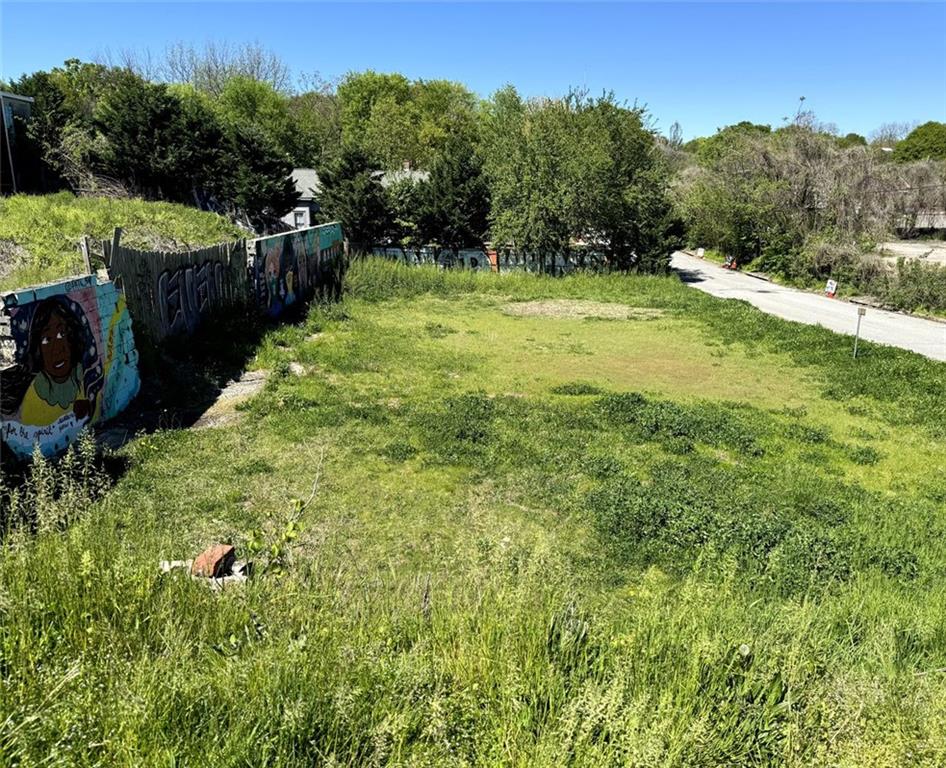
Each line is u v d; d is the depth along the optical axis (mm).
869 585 5727
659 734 2744
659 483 7910
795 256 28875
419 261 29234
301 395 10875
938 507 8031
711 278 31062
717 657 3512
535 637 3467
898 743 2947
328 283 22141
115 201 20812
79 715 2453
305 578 4160
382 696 2902
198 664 3055
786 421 11023
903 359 14523
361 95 60875
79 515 4477
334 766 2479
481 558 4496
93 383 8594
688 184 37812
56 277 11008
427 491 7527
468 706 2951
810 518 7387
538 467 8398
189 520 6328
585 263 28703
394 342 15492
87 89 40281
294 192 30547
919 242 39156
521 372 13594
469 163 30109
